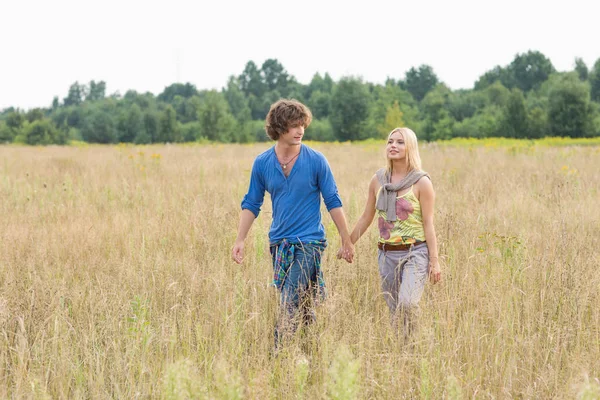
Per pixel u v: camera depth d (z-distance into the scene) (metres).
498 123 99.56
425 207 5.38
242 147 39.44
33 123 112.25
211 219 8.76
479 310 5.50
